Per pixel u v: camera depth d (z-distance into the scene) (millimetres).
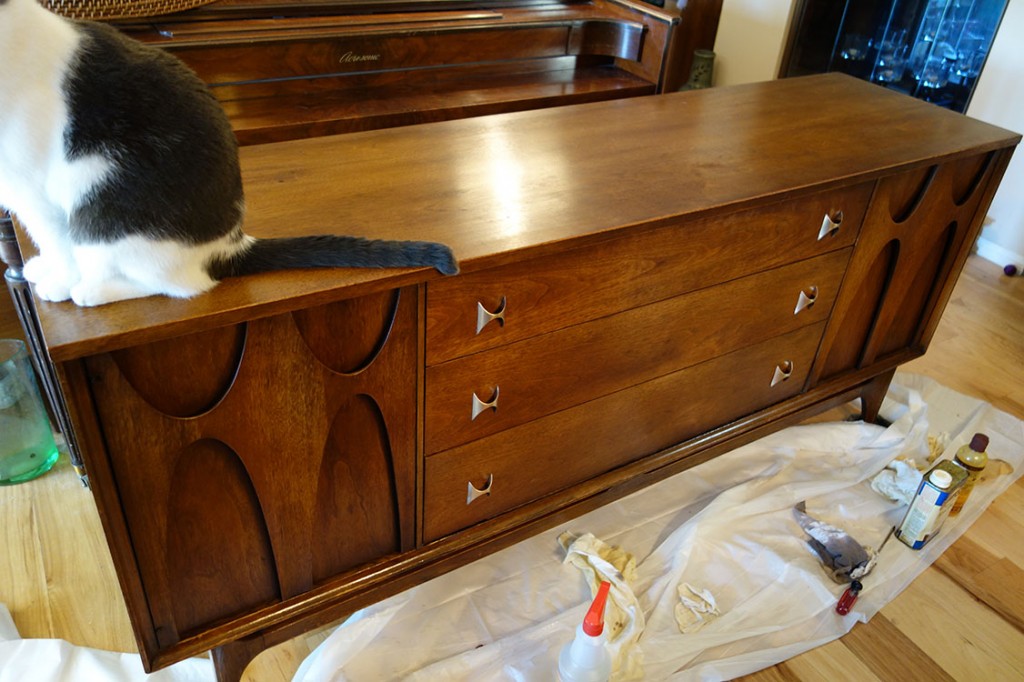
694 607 1354
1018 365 2109
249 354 886
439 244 920
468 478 1214
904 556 1511
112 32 812
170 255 809
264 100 1686
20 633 1280
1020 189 2451
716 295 1311
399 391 1043
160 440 875
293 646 1309
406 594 1344
